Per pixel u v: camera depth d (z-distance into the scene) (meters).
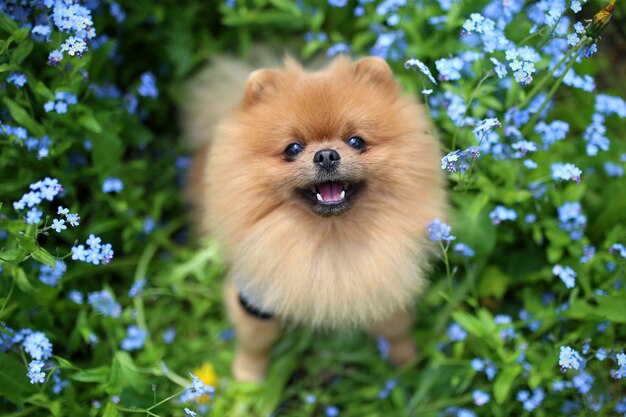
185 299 0.82
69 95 0.68
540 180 0.70
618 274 0.69
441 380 0.72
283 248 0.61
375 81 0.62
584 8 0.82
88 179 0.77
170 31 0.85
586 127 0.76
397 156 0.60
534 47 0.72
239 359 0.74
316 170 0.58
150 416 0.66
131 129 0.80
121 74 0.86
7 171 0.72
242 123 0.61
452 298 0.69
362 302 0.62
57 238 0.76
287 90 0.61
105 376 0.66
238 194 0.61
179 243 0.86
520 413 0.70
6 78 0.67
